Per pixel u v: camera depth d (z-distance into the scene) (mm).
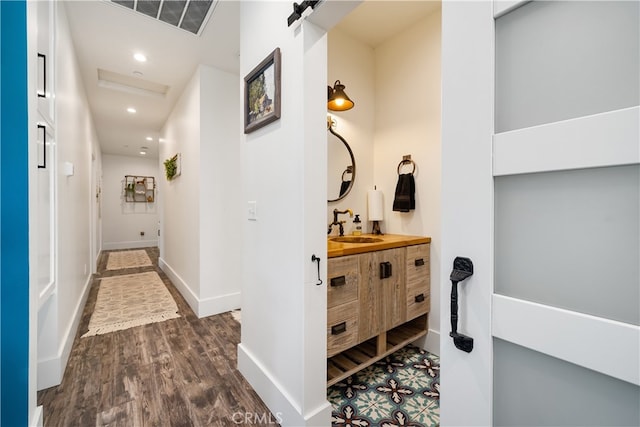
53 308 1708
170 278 4133
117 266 5125
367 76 2453
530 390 550
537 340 524
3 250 1157
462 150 626
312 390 1289
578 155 473
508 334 561
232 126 3082
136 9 2043
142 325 2588
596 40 470
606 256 463
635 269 436
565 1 500
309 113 1272
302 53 1253
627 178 442
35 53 1283
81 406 1511
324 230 1339
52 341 1711
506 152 558
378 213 2338
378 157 2477
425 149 2148
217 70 2951
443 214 662
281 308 1419
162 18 2141
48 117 1620
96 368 1874
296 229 1305
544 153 511
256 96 1617
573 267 497
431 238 2107
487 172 585
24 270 1196
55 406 1510
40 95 1512
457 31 634
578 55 488
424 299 2049
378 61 2480
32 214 1227
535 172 525
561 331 498
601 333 457
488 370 586
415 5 2020
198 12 2072
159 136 5246
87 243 3537
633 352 426
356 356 1765
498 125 577
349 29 2258
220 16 2105
